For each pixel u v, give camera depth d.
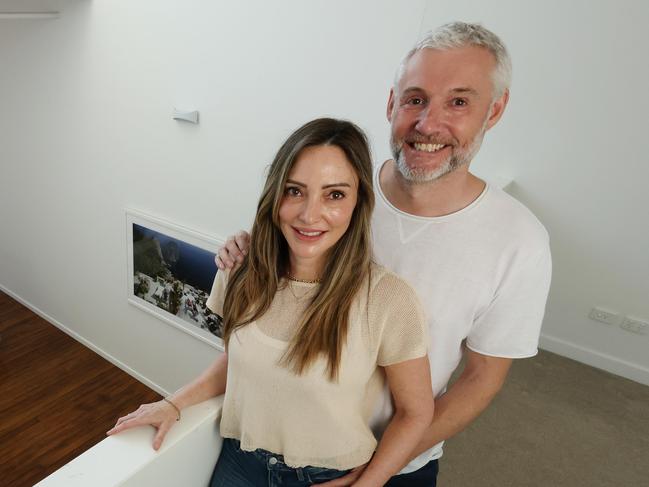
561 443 2.10
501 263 0.88
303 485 0.92
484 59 0.79
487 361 0.96
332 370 0.78
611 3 2.03
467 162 0.86
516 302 0.89
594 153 2.39
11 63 3.56
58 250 4.12
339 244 0.81
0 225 4.64
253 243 0.86
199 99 2.56
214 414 0.96
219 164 2.62
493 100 0.82
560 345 2.95
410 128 0.85
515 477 1.87
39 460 3.09
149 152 2.96
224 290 1.00
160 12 2.53
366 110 1.96
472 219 0.90
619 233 2.54
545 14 2.14
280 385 0.82
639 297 2.64
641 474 1.96
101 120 3.16
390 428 0.86
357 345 0.79
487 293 0.89
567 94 2.30
